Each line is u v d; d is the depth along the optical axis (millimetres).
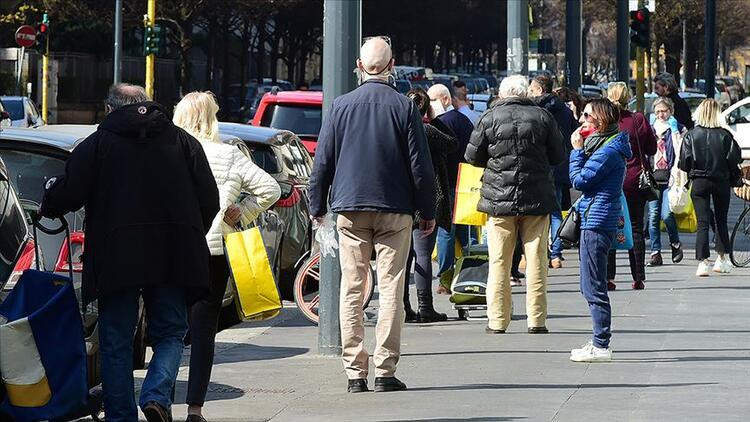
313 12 166750
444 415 18875
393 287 20875
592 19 183000
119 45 99062
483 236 36250
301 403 20062
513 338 26688
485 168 27297
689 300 32688
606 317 23547
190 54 168000
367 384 21609
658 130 40781
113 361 16891
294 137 36531
